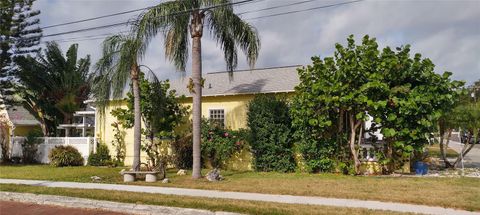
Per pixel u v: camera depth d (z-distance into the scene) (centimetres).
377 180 1409
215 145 1894
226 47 1652
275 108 1747
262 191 1202
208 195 1147
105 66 1581
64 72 3030
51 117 3125
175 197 1113
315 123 1603
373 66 1541
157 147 2089
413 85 1575
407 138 1566
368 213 891
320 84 1565
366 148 1650
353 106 1580
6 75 2652
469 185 1272
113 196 1145
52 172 1831
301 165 1723
